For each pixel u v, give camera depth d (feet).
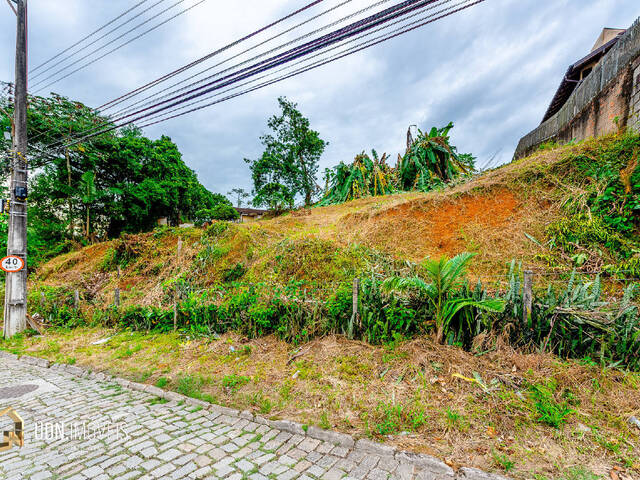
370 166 56.70
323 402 11.16
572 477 7.13
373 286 16.15
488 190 27.17
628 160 21.24
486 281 19.03
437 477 7.38
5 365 18.70
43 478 7.75
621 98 24.50
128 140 68.59
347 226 32.07
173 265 33.68
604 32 48.83
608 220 19.83
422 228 26.81
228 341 18.10
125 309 24.59
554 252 20.15
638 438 8.25
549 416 9.04
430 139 49.44
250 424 10.31
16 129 26.55
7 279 25.55
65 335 24.14
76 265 46.96
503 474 7.32
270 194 82.79
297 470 7.84
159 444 9.23
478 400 10.18
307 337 16.30
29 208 61.77
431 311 14.42
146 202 70.23
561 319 11.98
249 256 30.37
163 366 16.10
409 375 12.00
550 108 50.52
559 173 24.68
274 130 89.81
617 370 10.63
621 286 16.15
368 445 8.60
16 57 26.55
